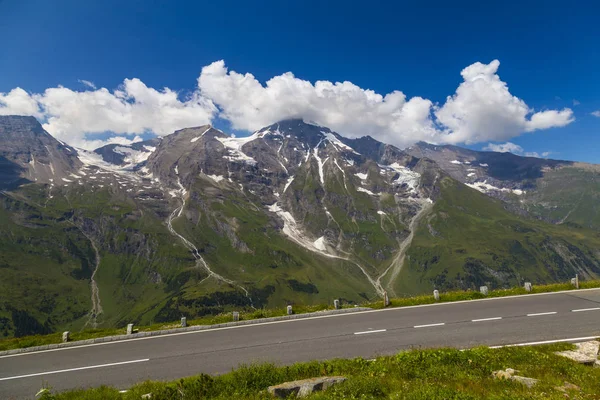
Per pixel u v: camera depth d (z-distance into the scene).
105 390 18.84
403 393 14.02
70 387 20.67
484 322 26.73
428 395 13.38
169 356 24.27
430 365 18.27
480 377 16.39
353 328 27.44
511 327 25.34
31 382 21.58
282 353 23.45
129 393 18.12
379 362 19.20
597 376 15.95
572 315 27.00
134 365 23.12
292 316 31.88
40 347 27.23
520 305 30.36
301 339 25.80
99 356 25.06
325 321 29.84
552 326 25.03
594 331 23.72
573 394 13.57
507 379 15.62
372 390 14.84
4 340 29.95
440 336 24.56
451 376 16.73
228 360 22.92
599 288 34.09
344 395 14.38
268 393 16.12
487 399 12.98
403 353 20.08
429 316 29.08
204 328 30.08
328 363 19.52
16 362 24.80
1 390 20.73
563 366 17.33
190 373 21.45
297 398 15.05
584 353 19.61
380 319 29.30
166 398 16.95
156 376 21.38
